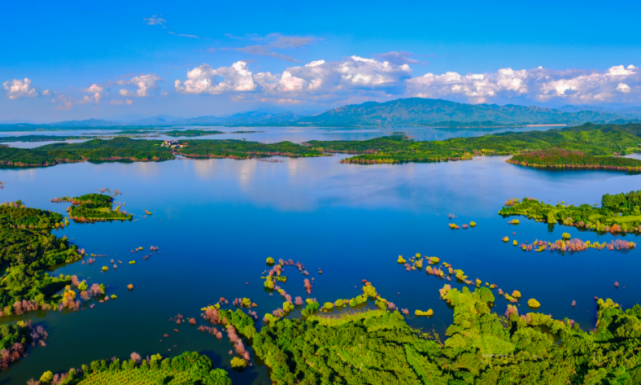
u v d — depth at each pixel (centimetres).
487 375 11706
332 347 13662
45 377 12531
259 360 13675
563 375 11819
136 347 14450
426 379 11950
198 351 14225
